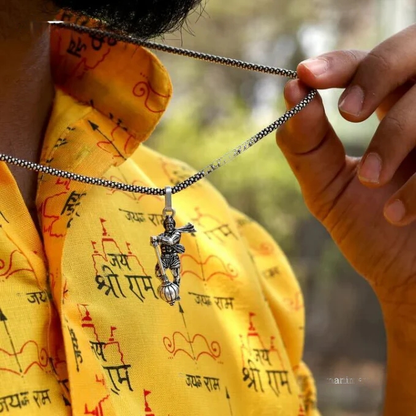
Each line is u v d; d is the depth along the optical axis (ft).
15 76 2.29
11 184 2.04
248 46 15.89
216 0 15.33
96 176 2.24
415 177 2.40
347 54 2.46
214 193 3.08
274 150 15.11
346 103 2.37
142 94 2.46
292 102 2.48
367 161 2.39
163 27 2.17
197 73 15.89
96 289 2.09
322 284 15.38
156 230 2.49
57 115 2.37
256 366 2.56
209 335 2.43
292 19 15.75
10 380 1.79
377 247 2.78
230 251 2.81
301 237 15.46
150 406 2.07
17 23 2.15
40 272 1.98
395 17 14.40
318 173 2.77
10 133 2.30
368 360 14.85
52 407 1.84
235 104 15.76
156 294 2.28
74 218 2.16
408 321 2.76
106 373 2.00
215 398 2.32
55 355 1.92
